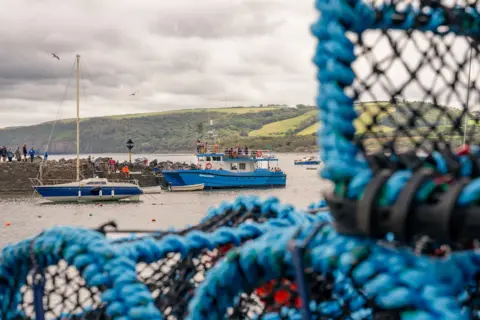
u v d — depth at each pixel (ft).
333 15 6.65
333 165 6.38
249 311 10.65
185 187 200.54
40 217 143.54
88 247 8.73
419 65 7.41
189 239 9.61
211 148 223.30
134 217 142.92
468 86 7.75
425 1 7.39
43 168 218.18
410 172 6.31
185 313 9.98
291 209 10.27
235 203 11.01
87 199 174.29
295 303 8.72
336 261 6.44
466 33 7.73
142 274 12.25
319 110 6.79
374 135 7.14
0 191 211.41
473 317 8.75
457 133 7.67
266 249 7.16
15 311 10.27
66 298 9.86
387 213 6.05
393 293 5.86
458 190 5.72
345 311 8.47
